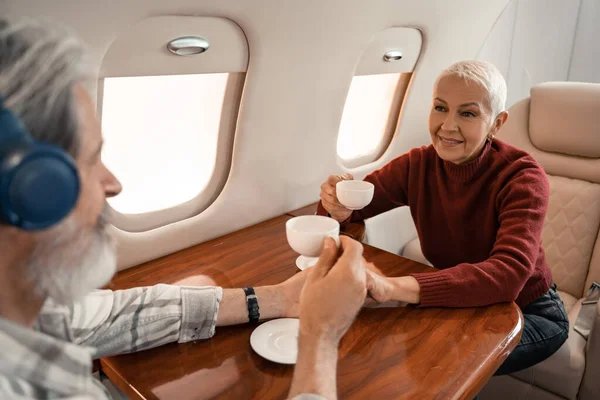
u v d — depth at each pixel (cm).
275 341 91
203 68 118
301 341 72
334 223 105
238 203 149
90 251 51
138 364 86
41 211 39
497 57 246
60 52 42
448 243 145
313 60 143
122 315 87
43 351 46
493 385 164
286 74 138
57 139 43
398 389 80
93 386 58
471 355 90
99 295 87
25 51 41
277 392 80
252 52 125
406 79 203
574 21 228
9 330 44
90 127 47
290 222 107
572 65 237
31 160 37
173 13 101
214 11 106
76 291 51
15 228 42
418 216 149
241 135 138
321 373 67
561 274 185
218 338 94
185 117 129
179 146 131
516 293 108
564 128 182
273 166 155
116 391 107
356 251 79
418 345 93
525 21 235
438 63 205
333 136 174
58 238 45
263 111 140
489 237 132
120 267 124
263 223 158
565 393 148
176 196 136
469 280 106
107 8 89
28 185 37
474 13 196
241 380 82
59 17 84
